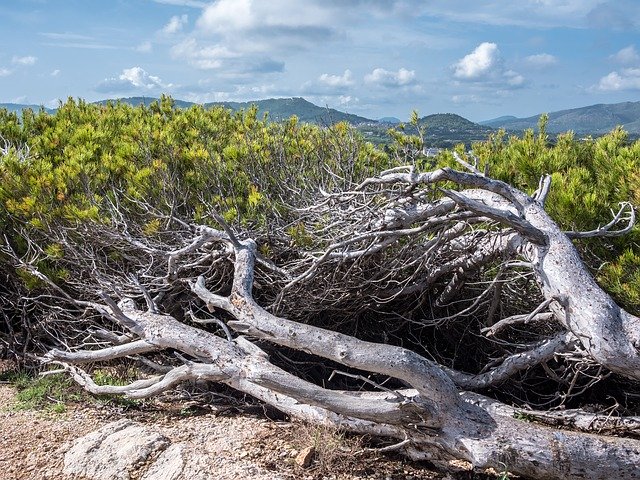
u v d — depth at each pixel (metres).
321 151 6.86
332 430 4.42
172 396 5.53
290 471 4.04
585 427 4.57
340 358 4.08
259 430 4.70
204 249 5.80
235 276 4.89
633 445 3.83
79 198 5.99
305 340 4.23
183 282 5.91
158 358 6.34
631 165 5.73
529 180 6.34
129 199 6.04
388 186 6.08
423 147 6.53
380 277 5.57
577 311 4.12
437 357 6.14
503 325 4.78
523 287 5.63
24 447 4.44
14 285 6.64
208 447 4.35
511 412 4.71
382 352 3.96
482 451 3.81
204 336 4.89
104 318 6.55
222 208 6.07
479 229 5.31
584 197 5.38
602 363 4.04
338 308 5.67
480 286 5.67
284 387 4.24
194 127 7.88
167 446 4.31
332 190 6.10
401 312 6.02
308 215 5.74
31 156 7.23
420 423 4.00
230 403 5.38
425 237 5.64
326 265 5.34
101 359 5.35
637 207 5.28
